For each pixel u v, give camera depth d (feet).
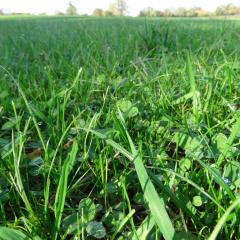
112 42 12.72
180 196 3.17
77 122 4.83
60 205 2.66
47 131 4.80
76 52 10.23
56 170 3.61
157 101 5.50
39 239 2.56
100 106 6.02
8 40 15.60
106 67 8.61
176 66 7.97
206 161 3.97
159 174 3.70
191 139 4.15
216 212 3.05
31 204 3.36
